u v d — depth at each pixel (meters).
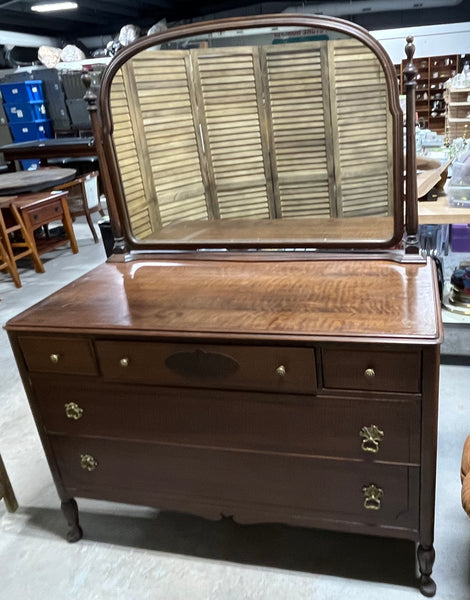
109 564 1.59
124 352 1.33
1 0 6.57
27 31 8.93
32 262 4.82
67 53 7.78
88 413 1.46
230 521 1.70
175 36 1.52
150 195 1.72
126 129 1.66
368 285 1.41
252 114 1.56
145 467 1.48
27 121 7.62
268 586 1.46
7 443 2.21
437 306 1.26
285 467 1.34
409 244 1.55
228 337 1.22
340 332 1.17
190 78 1.56
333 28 1.41
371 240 1.60
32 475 2.01
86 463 1.53
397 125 1.45
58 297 1.55
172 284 1.57
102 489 1.56
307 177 1.58
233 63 1.50
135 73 1.57
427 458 1.22
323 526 1.39
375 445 1.24
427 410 1.17
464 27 6.31
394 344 1.12
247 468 1.38
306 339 1.17
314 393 1.24
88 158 6.28
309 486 1.35
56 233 5.61
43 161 6.48
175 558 1.59
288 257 1.66
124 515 1.77
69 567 1.59
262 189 1.64
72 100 7.43
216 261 1.71
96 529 1.72
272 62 1.49
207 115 1.57
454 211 2.11
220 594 1.46
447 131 4.14
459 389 2.26
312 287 1.44
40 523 1.77
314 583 1.46
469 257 2.61
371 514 1.33
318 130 1.51
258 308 1.34
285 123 1.54
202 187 1.68
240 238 1.71
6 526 1.77
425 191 2.08
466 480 1.26
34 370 1.45
